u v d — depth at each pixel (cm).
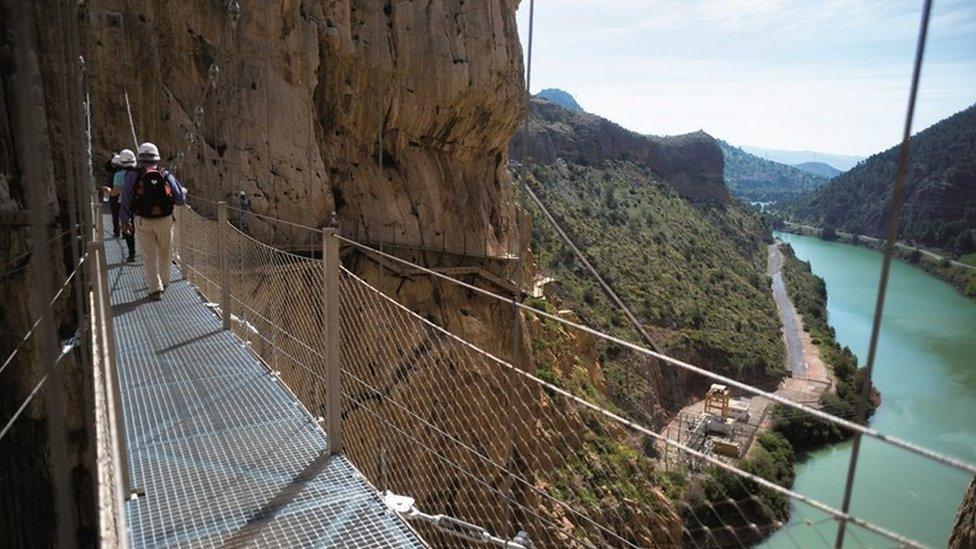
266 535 316
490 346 2077
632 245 6888
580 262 5697
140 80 1298
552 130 9081
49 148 622
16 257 573
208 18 1420
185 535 314
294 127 1576
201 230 792
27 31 97
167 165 1331
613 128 10125
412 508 341
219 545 308
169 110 1347
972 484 546
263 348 582
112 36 1251
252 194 1450
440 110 2102
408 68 1961
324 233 383
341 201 1836
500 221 2556
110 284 789
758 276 7938
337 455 396
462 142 2303
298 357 507
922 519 2256
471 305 2164
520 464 757
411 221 2019
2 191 555
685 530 243
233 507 339
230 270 681
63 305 639
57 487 97
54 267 623
